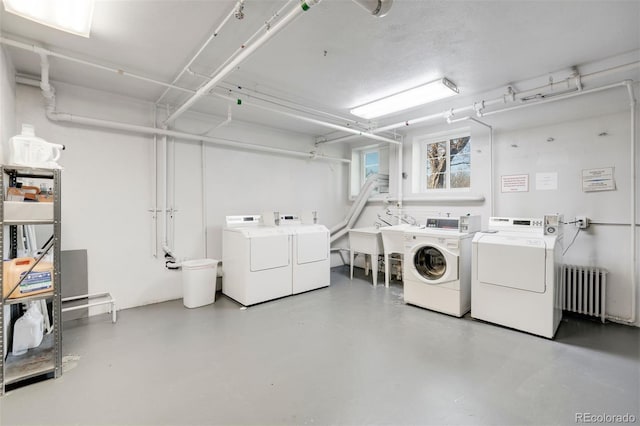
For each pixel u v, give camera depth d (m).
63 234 3.04
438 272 3.44
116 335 2.69
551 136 3.36
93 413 1.67
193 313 3.26
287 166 4.97
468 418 1.64
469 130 4.22
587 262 3.14
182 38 2.20
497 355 2.32
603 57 2.39
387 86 2.97
